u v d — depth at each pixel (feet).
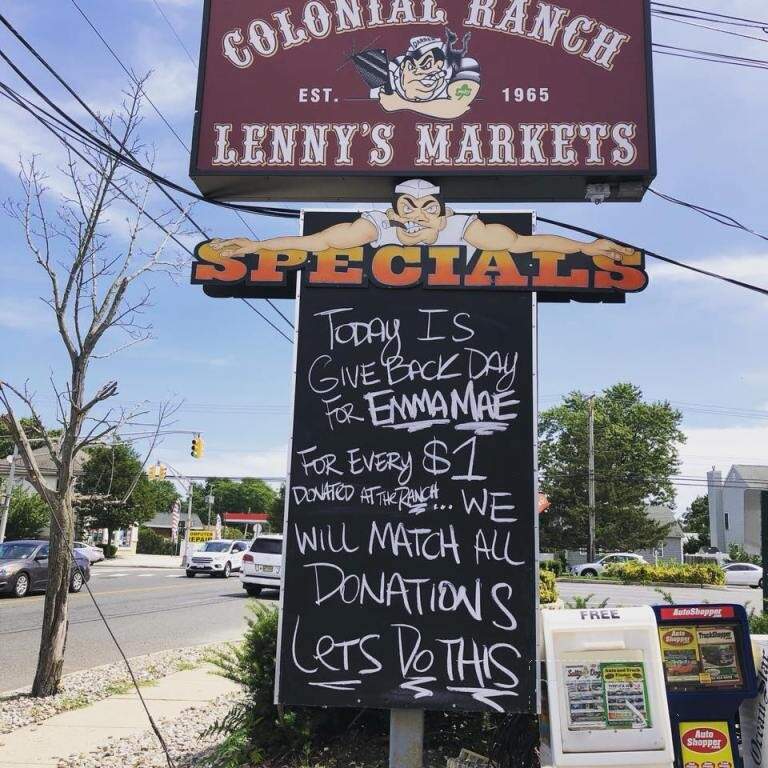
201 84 18.29
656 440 193.77
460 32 18.16
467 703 14.88
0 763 18.72
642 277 16.42
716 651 13.85
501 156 17.62
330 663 15.20
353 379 16.33
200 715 23.91
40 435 29.81
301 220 16.99
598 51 17.98
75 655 36.58
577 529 176.35
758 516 25.04
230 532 265.54
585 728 13.17
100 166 26.63
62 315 26.37
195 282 16.84
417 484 15.81
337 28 18.34
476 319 16.42
